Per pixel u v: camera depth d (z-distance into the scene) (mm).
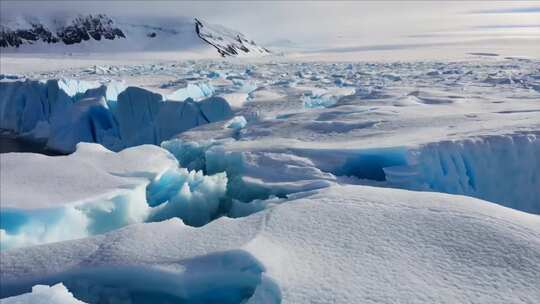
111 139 16109
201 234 3861
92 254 3799
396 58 50750
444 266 2979
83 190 5859
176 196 6484
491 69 22031
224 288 3363
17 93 20094
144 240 3896
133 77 26375
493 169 6191
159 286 3455
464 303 2582
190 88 16156
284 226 3725
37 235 5168
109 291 3572
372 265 3041
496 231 3312
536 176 6184
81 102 16547
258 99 13750
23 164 6793
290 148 7363
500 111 8516
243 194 6645
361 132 7918
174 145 9523
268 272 2986
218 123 11133
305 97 13359
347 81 19109
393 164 6457
